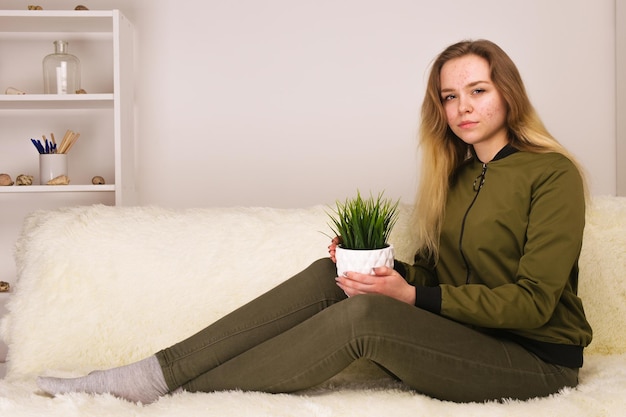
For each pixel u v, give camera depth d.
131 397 1.36
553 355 1.38
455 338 1.31
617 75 2.92
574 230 1.36
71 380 1.39
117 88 2.63
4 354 2.77
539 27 2.94
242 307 1.45
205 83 2.94
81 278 1.70
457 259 1.55
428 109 1.63
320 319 1.30
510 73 1.51
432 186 1.62
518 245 1.44
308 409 1.23
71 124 2.93
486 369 1.31
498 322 1.31
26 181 2.71
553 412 1.21
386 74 2.95
